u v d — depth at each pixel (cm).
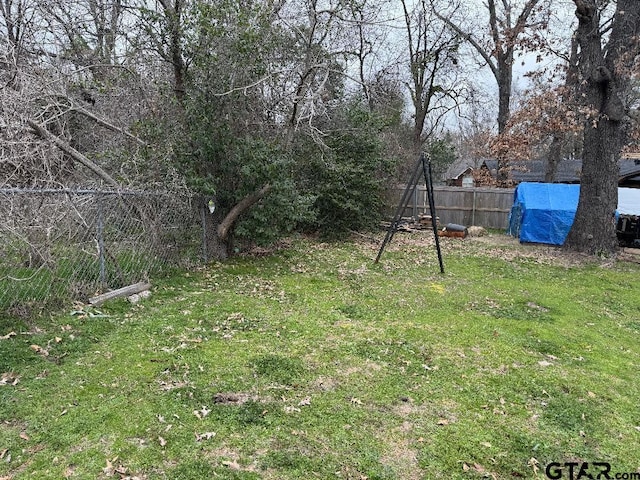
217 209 760
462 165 3550
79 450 259
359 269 784
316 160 1024
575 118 955
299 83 756
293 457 262
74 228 488
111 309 487
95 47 762
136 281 581
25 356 365
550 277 788
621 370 409
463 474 255
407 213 1554
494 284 719
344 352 418
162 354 390
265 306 542
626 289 721
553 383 374
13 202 421
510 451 279
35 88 582
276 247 927
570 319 557
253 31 649
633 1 893
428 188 768
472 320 531
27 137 504
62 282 485
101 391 324
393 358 410
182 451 263
